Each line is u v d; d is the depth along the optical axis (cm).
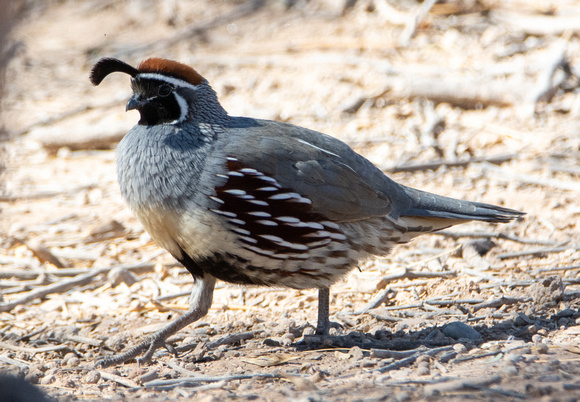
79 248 1267
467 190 1362
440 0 2217
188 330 961
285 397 670
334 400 646
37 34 2520
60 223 1368
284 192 827
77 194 1498
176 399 680
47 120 1844
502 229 1210
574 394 632
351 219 861
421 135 1598
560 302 934
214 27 2409
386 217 894
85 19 2634
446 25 2119
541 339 819
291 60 2042
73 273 1170
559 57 1748
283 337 900
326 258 853
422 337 866
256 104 1802
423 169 1458
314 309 1016
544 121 1606
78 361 875
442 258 1133
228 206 812
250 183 818
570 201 1291
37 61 2277
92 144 1725
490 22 2105
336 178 854
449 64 1895
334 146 895
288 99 1812
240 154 825
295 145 855
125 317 1021
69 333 961
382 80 1827
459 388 657
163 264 1190
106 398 709
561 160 1457
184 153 824
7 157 1691
